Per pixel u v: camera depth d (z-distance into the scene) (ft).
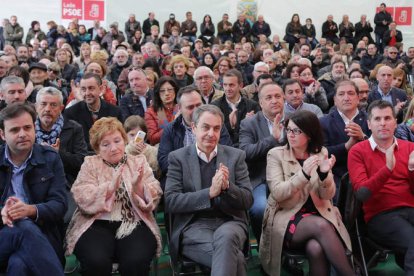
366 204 9.40
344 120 11.56
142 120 12.02
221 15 44.88
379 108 9.32
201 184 8.98
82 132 11.21
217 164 9.08
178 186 8.93
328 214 8.87
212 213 8.89
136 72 15.75
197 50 35.53
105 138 8.75
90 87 12.89
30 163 8.38
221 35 43.68
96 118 13.15
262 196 10.49
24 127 8.08
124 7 43.14
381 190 9.23
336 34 45.14
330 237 8.20
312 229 8.34
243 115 14.05
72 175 10.84
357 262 9.32
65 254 8.37
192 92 11.12
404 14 45.37
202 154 9.13
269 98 11.44
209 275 9.62
